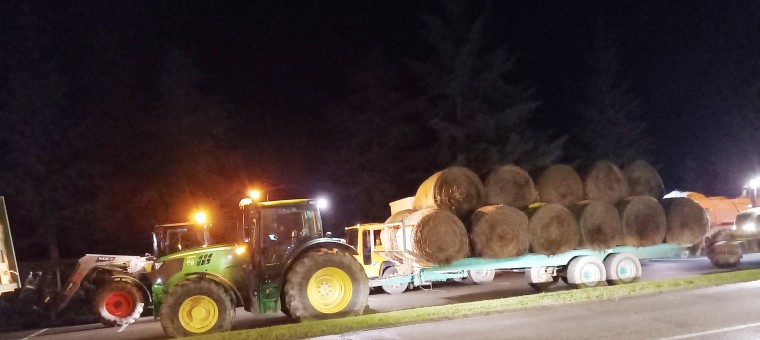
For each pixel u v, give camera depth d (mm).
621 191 16625
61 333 16391
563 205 16156
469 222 15055
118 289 16797
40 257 30766
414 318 12219
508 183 15727
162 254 18328
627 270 16156
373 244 17969
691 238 16828
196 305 12719
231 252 13430
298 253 13398
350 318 12625
